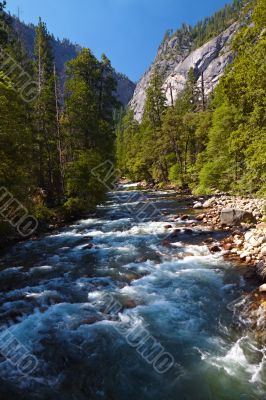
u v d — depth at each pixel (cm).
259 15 1442
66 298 853
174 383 533
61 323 717
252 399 493
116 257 1215
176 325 709
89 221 2002
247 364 571
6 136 1402
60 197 2262
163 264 1105
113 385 531
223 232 1471
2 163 1384
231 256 1128
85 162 2252
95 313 766
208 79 11819
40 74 2570
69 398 502
